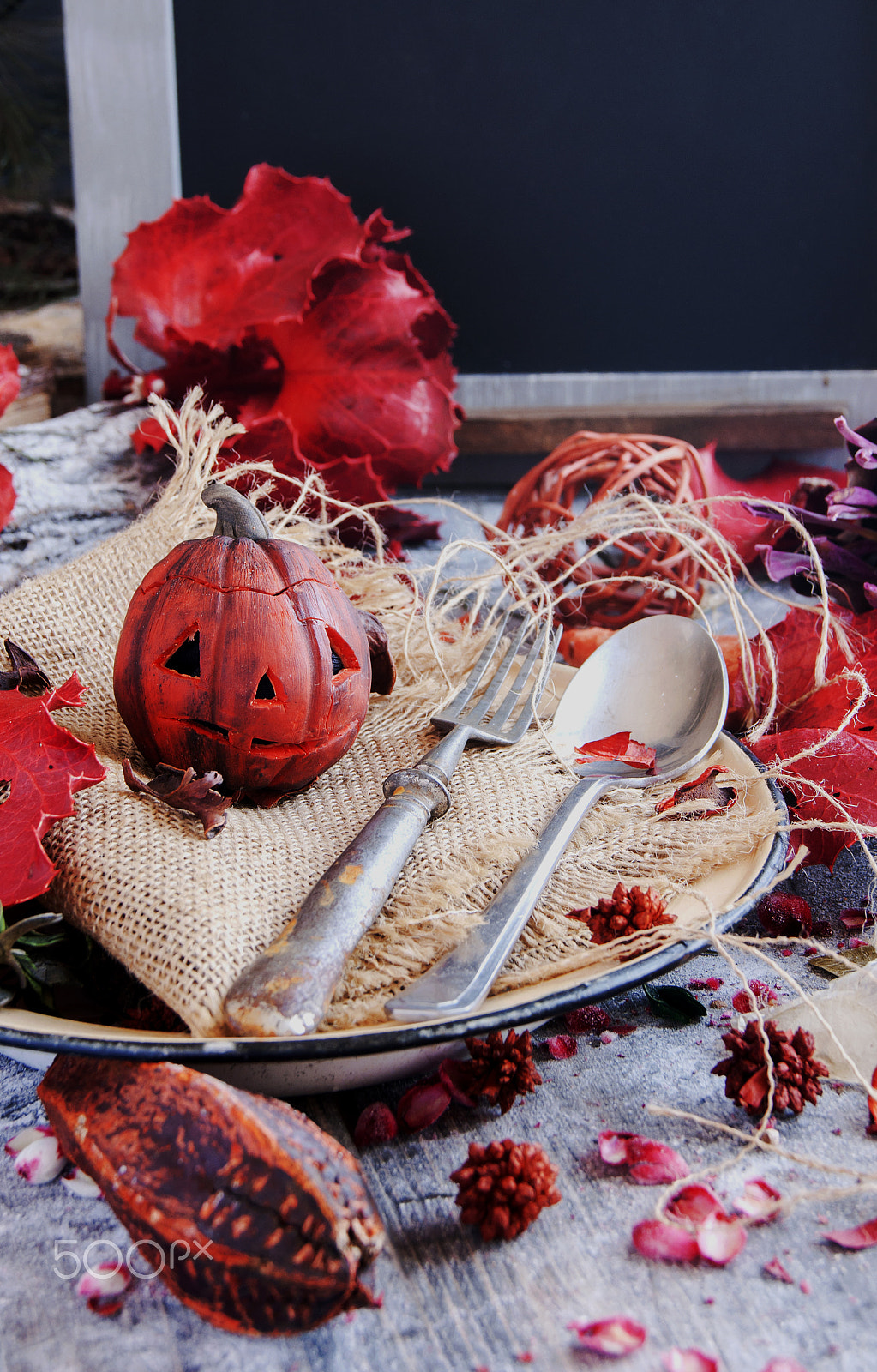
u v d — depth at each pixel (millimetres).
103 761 543
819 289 1011
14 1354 428
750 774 548
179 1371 425
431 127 941
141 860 495
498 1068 477
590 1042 502
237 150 923
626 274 989
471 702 599
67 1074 455
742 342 1010
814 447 993
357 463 747
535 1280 438
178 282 770
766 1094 470
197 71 905
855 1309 432
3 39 1007
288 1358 426
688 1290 436
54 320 946
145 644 519
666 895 513
